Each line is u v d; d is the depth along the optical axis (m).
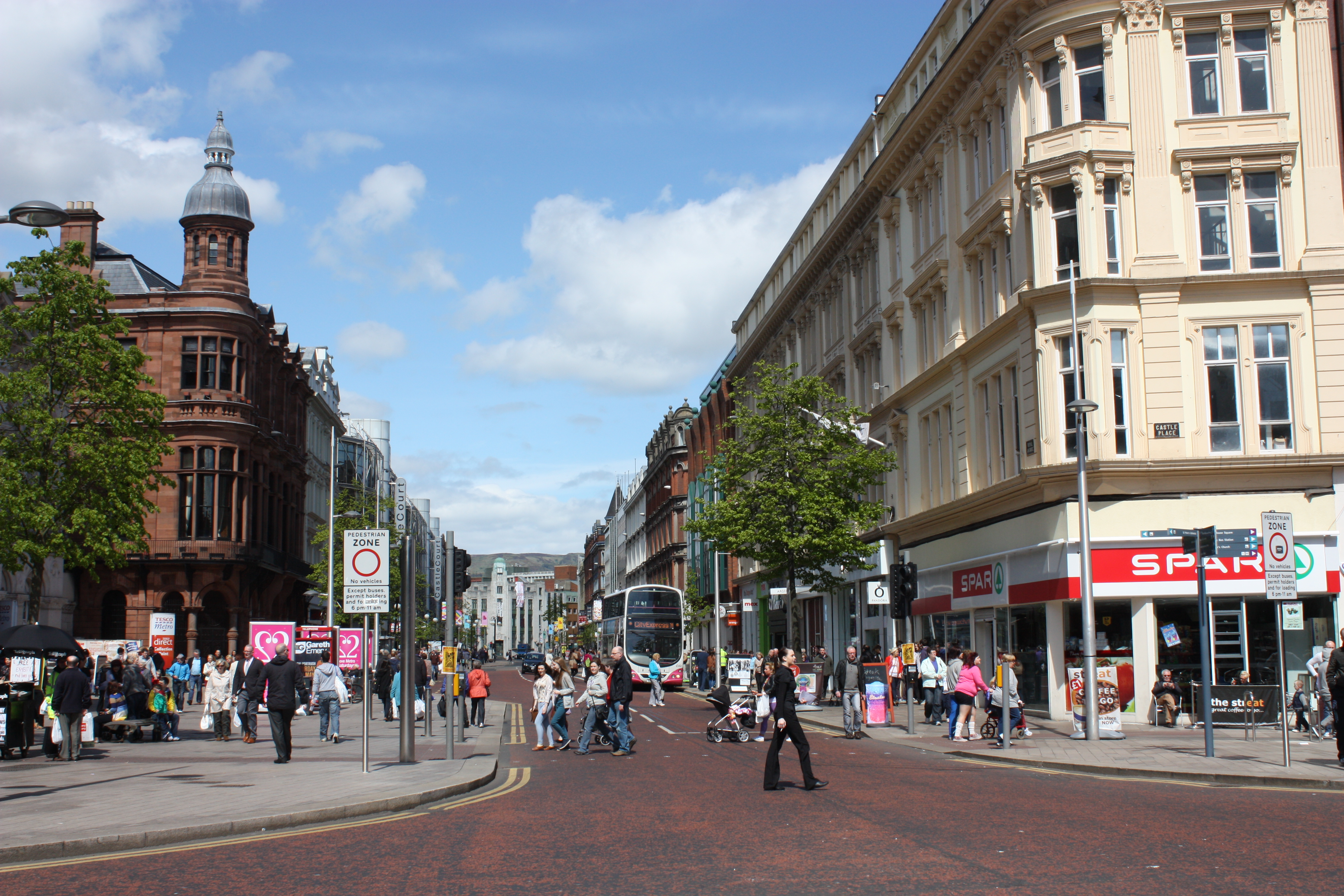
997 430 31.75
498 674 99.94
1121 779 16.14
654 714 35.22
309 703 36.59
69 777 17.16
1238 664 26.03
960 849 10.16
